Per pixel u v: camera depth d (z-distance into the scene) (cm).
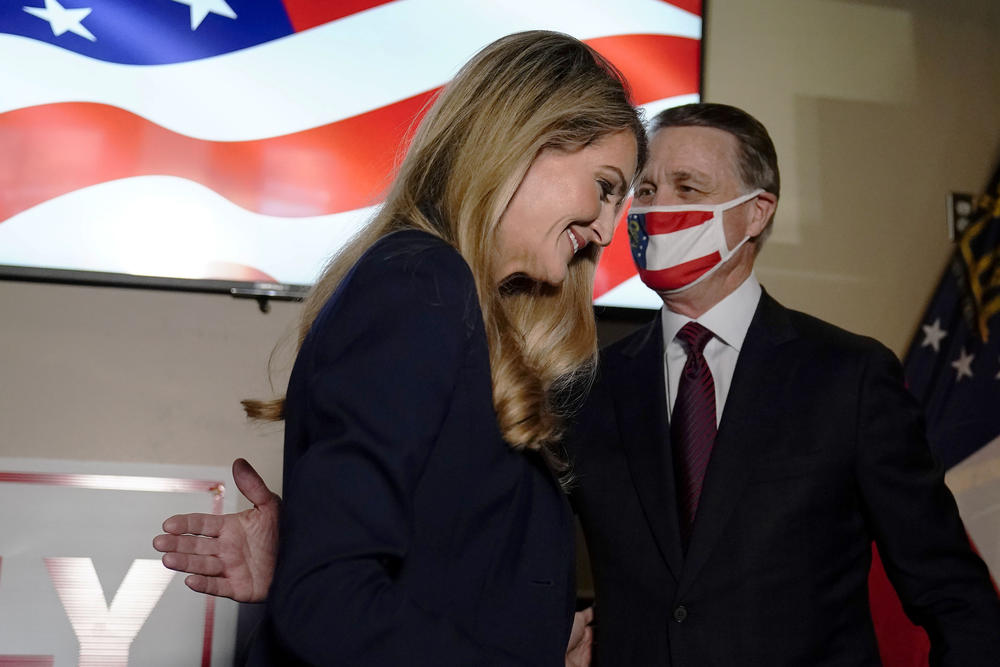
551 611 101
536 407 104
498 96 108
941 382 268
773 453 160
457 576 95
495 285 108
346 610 78
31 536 213
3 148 225
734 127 182
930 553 156
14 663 207
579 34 258
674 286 176
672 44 263
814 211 270
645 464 165
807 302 266
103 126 230
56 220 225
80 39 231
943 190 279
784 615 152
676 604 154
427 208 107
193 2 238
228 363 233
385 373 86
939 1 289
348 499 82
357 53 245
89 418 224
